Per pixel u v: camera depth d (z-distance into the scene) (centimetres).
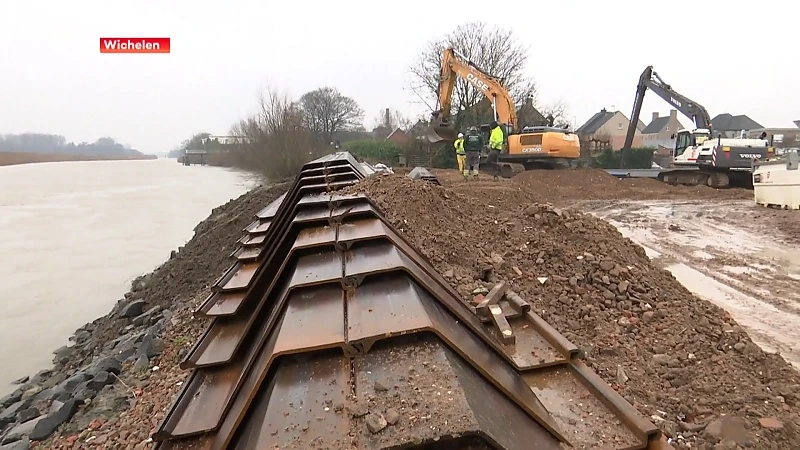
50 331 1041
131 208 2655
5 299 1228
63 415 564
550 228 608
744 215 1377
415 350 211
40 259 1588
